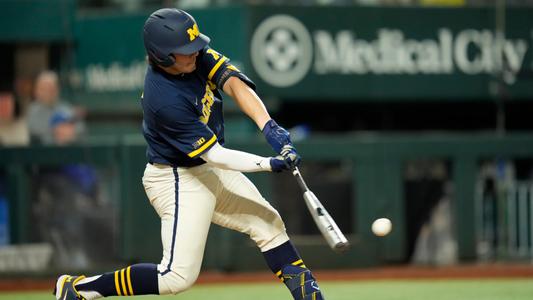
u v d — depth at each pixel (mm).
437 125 46344
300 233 35281
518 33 42406
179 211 16906
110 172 34594
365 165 36094
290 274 17703
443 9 41812
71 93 42906
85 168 34781
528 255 37312
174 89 16266
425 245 36781
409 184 36688
